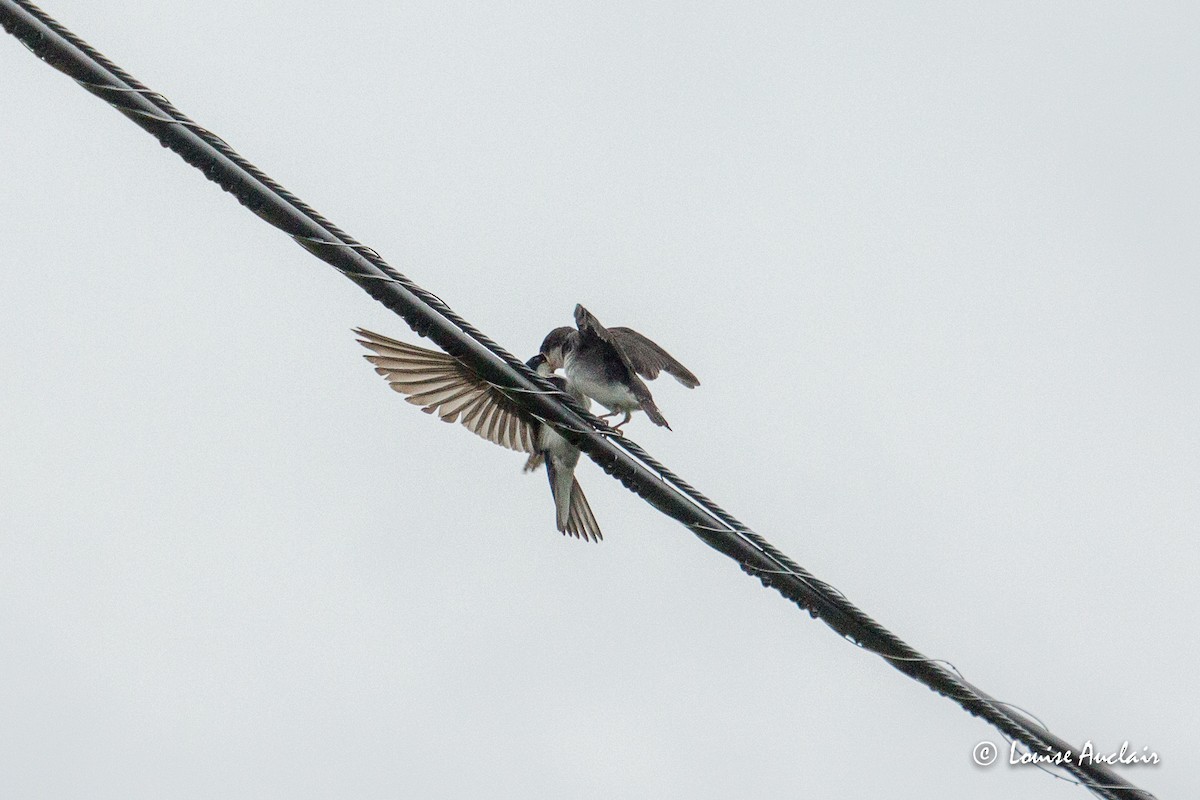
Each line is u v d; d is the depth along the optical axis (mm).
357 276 10758
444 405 13148
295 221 10477
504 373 11422
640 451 11828
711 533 11922
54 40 9594
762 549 11969
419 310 11008
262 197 10328
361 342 12719
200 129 10094
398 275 10891
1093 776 12188
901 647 11992
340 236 10633
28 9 9531
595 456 11781
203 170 10148
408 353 12867
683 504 11922
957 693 12016
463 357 11258
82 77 9719
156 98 9953
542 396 11578
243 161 10219
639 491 11883
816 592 11953
